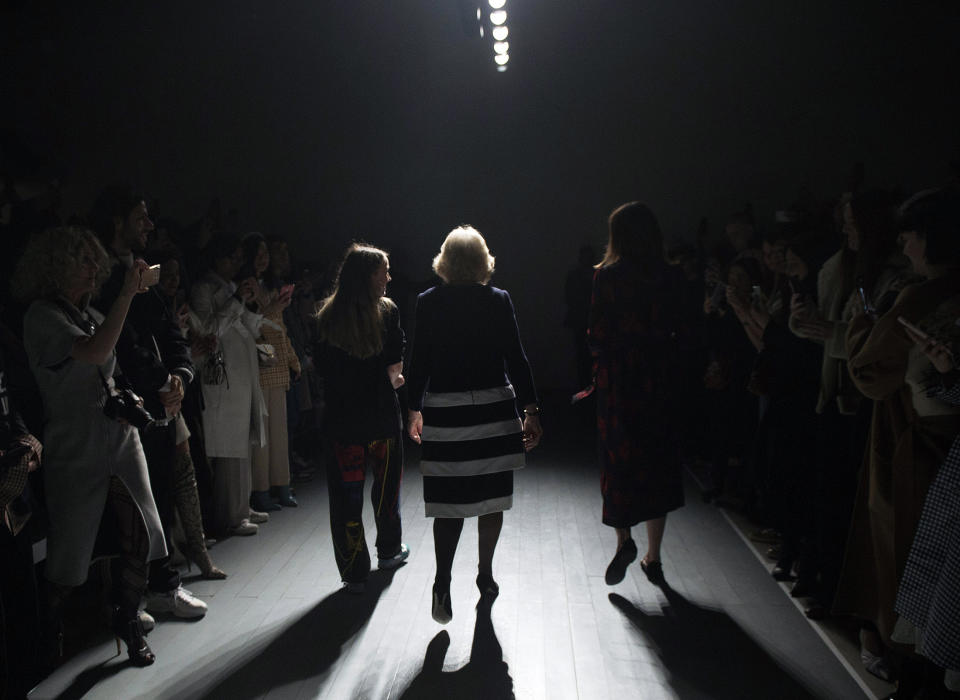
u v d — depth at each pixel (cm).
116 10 855
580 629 281
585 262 792
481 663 256
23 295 242
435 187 874
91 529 240
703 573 335
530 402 294
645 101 841
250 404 385
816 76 809
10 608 215
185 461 322
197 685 243
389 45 862
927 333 199
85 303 253
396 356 315
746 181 829
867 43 796
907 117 795
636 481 303
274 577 334
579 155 856
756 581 326
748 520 410
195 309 365
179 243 600
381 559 343
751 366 424
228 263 381
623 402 304
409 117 869
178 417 317
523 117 859
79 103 859
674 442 311
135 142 869
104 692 239
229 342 374
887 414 225
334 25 861
